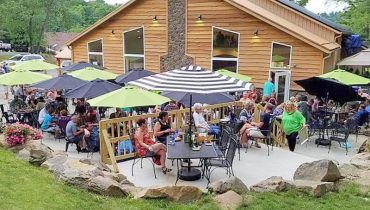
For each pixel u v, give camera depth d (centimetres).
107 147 841
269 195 627
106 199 579
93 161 776
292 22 1817
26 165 696
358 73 1931
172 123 971
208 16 1811
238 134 1014
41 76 1420
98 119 1168
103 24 2117
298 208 578
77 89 1195
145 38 2008
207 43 1834
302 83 1291
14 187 560
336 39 1759
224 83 760
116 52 2109
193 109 1020
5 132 801
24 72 1391
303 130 1073
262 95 1670
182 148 737
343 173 725
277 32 1636
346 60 1688
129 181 709
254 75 1733
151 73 1530
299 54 1596
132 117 918
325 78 1242
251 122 1074
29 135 805
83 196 576
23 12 4494
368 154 834
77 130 990
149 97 910
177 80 765
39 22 4719
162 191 599
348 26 3003
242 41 1739
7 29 4653
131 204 571
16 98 1356
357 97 1223
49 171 674
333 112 1302
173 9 1895
